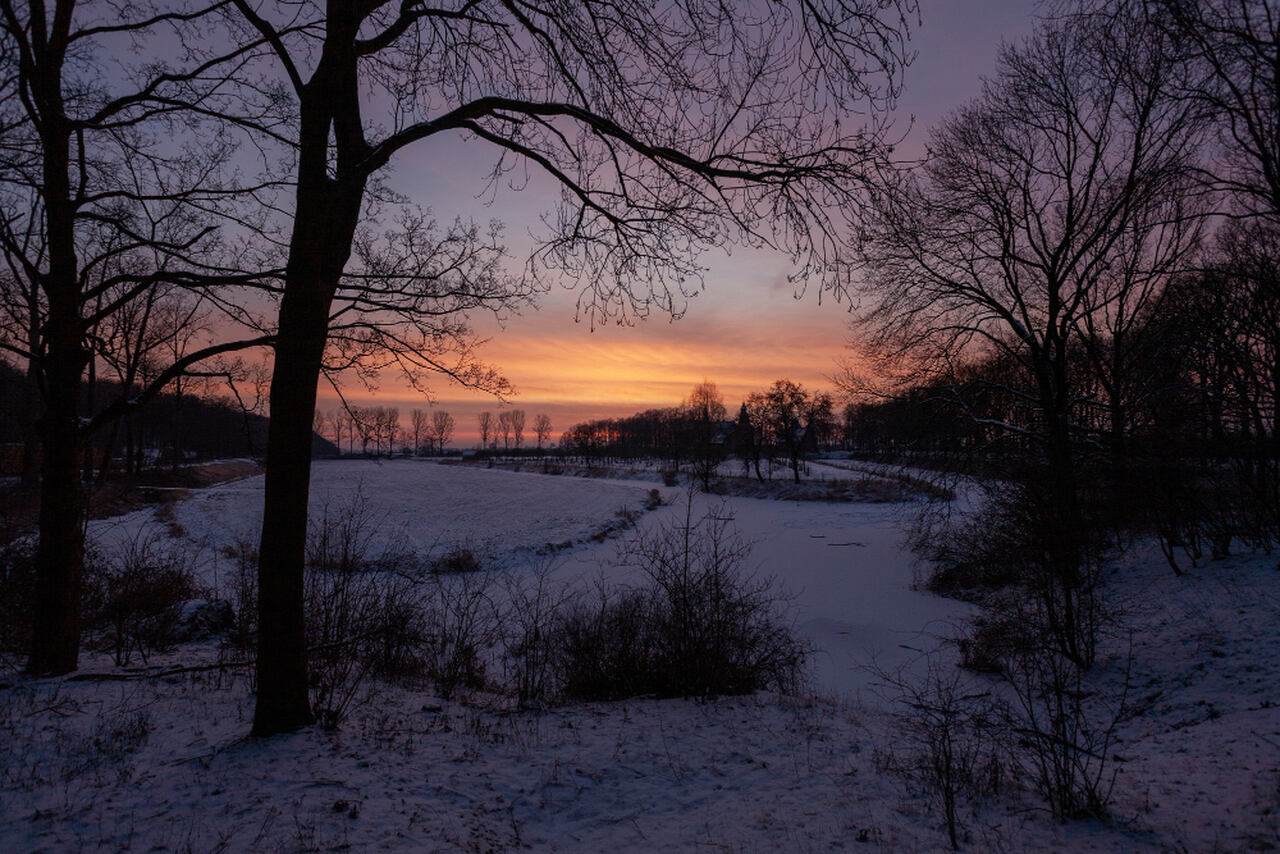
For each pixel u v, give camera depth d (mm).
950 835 4551
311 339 5727
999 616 13734
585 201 6637
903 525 33750
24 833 4047
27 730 5656
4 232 6930
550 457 133250
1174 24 4574
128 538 22453
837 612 17812
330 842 4125
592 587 18219
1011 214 17906
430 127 6055
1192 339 15406
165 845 4000
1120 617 12219
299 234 5664
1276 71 4789
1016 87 17078
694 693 8797
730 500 55531
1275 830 4320
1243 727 6918
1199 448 14117
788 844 4551
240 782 4871
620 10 5859
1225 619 10648
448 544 28609
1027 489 13281
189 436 54312
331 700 6688
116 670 7672
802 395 61469
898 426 21078
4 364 20125
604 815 5043
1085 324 18391
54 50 7316
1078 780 5828
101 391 23969
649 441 140000
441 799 4977
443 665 9688
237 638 9625
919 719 8117
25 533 11711
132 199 8305
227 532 28281
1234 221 12508
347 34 5832
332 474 77188
